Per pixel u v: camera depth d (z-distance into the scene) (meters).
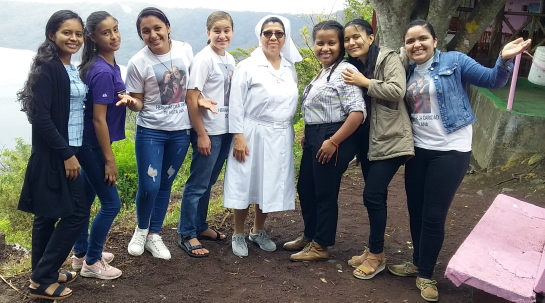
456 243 4.41
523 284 2.71
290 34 3.85
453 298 3.37
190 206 3.87
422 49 3.13
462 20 8.69
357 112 3.42
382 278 3.67
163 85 3.46
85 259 3.50
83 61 3.14
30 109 2.75
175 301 3.25
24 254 4.20
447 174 3.16
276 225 4.83
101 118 3.12
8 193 9.09
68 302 3.14
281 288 3.47
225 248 4.14
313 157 3.72
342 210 5.31
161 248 3.84
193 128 3.76
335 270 3.78
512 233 3.39
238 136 3.76
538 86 8.18
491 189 5.89
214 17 3.64
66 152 2.86
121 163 7.62
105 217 3.34
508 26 9.09
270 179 3.83
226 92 3.79
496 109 6.35
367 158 3.73
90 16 3.10
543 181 5.64
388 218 5.06
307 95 3.70
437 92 3.13
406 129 3.27
